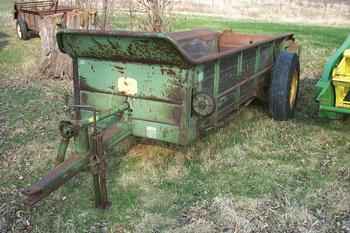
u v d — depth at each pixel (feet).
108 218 12.53
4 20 54.85
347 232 11.91
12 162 16.14
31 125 19.81
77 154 11.81
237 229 11.93
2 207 13.16
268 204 13.17
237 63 16.55
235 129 18.72
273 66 20.03
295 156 16.42
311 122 19.94
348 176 14.87
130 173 14.98
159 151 16.42
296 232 11.87
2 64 32.42
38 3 44.78
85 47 13.85
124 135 13.70
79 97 15.05
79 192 13.87
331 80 17.11
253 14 59.77
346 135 18.37
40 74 29.09
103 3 34.99
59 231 12.05
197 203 13.25
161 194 13.76
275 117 19.92
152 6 29.84
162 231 11.92
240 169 15.35
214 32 21.86
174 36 18.33
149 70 13.44
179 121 13.50
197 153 16.31
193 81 13.30
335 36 43.32
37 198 10.24
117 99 14.30
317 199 13.48
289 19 56.80
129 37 12.57
